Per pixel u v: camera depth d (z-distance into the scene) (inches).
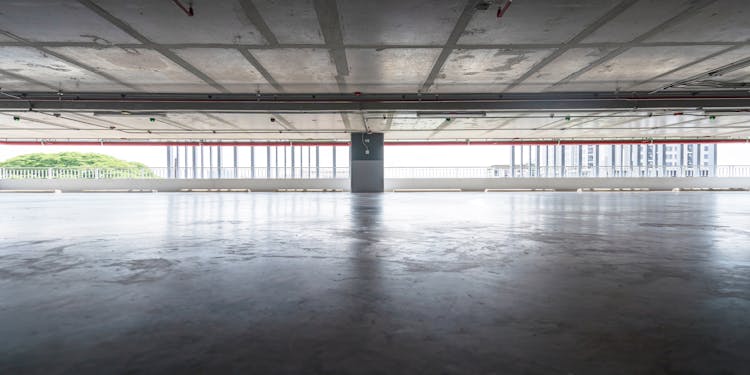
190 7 247.9
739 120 696.4
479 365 58.2
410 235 193.9
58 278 109.9
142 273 115.6
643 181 1018.7
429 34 295.0
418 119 674.8
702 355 62.0
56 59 354.6
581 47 323.6
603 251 150.2
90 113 571.8
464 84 455.2
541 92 500.4
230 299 90.2
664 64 371.2
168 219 276.4
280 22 272.8
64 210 366.3
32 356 61.7
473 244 166.9
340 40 307.9
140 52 334.6
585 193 861.8
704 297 91.7
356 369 57.1
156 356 61.5
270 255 142.6
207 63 367.6
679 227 227.0
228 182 1012.5
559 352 62.8
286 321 76.3
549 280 106.8
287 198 614.5
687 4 244.1
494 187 1021.2
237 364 58.8
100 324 75.0
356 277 110.2
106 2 240.8
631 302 87.9
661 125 758.5
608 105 501.0
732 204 450.6
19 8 247.8
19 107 502.0
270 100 517.3
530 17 264.5
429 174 1102.4
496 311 81.8
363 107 516.7
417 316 78.9
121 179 998.4
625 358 60.8
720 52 334.3
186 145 1008.2
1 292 96.0
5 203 483.8
